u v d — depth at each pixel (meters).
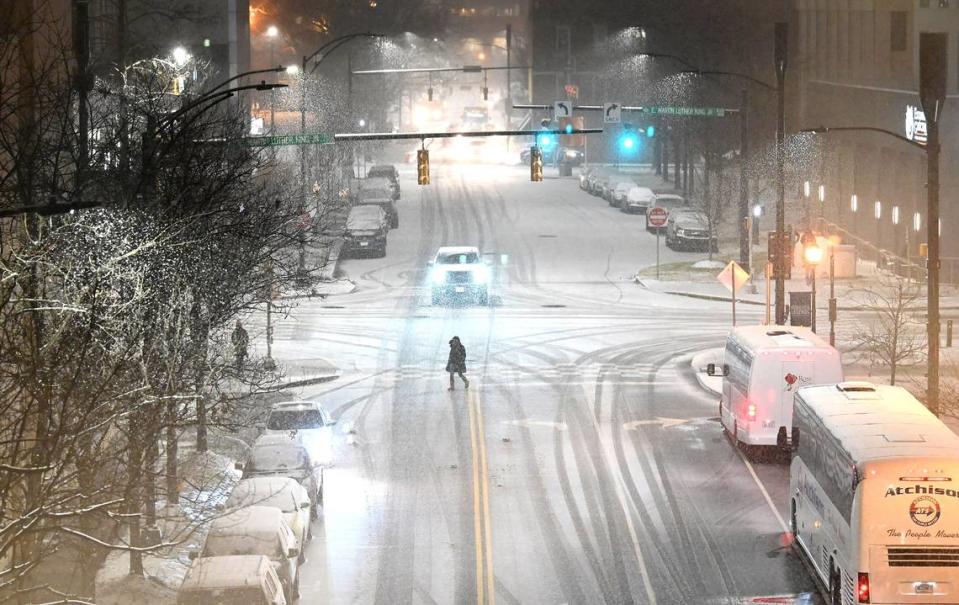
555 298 103.12
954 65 125.31
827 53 157.88
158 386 38.81
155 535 43.78
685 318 94.81
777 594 40.91
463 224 143.75
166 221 41.31
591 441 60.88
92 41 89.19
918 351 78.62
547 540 46.72
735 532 47.47
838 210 141.88
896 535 35.41
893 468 35.38
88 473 34.19
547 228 141.25
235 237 51.56
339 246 126.19
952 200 110.69
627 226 143.50
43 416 31.69
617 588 41.69
